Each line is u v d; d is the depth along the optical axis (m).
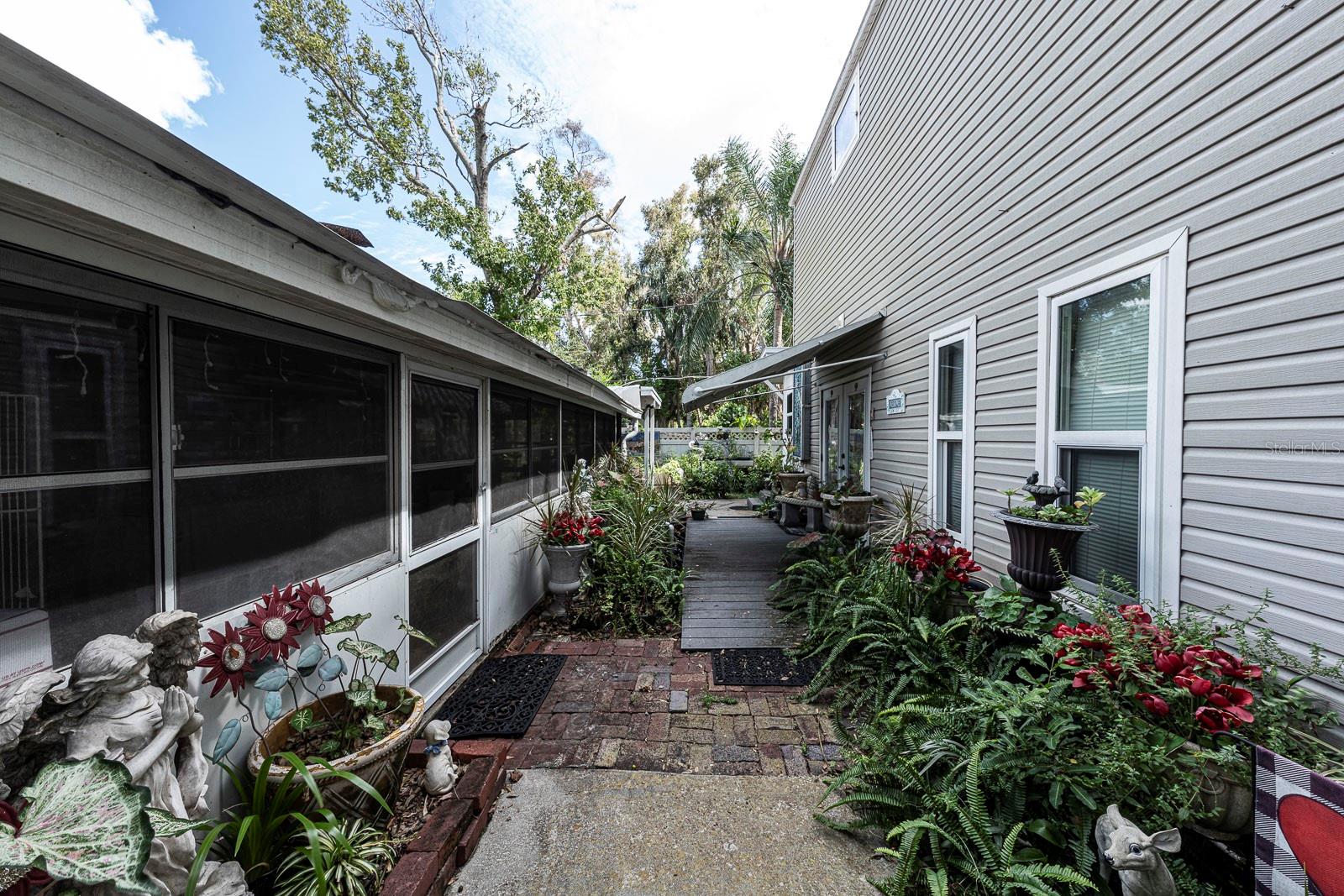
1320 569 1.62
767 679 3.20
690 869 1.81
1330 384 1.59
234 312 1.70
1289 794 1.35
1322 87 1.59
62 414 1.27
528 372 3.70
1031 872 1.54
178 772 1.34
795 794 2.20
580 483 5.60
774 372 6.31
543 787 2.24
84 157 1.00
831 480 6.44
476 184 14.42
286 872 1.57
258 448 1.82
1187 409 2.04
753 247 14.62
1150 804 1.60
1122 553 2.38
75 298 1.29
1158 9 2.14
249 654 1.64
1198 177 1.98
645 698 3.02
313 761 1.63
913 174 4.52
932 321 4.17
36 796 0.89
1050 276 2.79
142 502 1.45
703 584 4.89
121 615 1.39
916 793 1.92
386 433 2.57
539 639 3.96
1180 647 1.79
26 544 1.21
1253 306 1.80
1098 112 2.46
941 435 4.05
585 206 13.59
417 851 1.68
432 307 2.37
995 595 2.67
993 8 3.31
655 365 20.53
